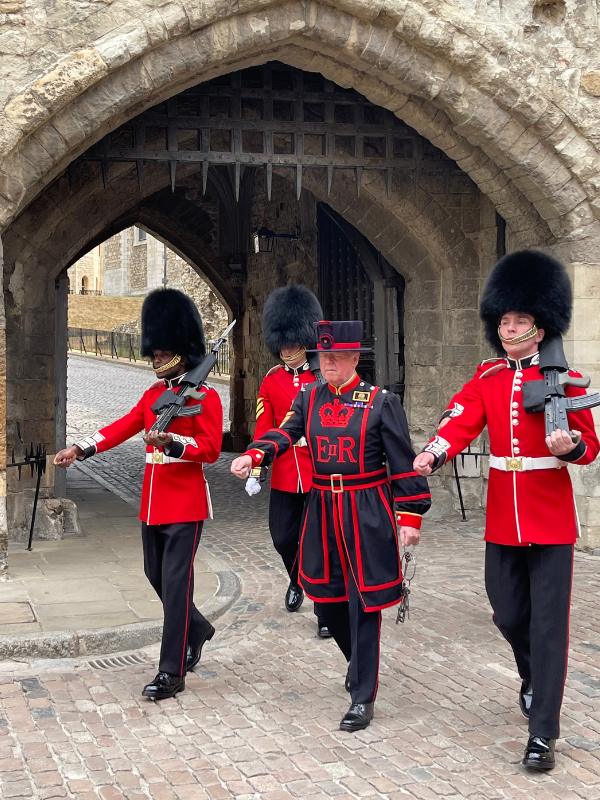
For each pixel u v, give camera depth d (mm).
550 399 3881
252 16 6914
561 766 3791
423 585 6668
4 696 4570
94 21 6574
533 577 3992
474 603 6184
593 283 7914
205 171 8078
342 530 4227
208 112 8039
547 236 8273
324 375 4320
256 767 3783
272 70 8383
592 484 7898
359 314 10383
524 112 7543
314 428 4344
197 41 6824
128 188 9453
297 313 5957
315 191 9352
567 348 7957
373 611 4188
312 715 4332
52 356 8750
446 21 7277
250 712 4375
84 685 4734
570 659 5070
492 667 4969
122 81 6703
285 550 5883
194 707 4438
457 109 7520
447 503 9500
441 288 9617
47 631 5293
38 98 6438
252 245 14906
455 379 9586
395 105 7852
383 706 4434
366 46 7211
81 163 8461
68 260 9477
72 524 8383
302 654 5242
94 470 13273
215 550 7973
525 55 7543
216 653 5281
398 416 4254
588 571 7164
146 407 4793
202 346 4906
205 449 4602
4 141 6410
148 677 4863
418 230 9320
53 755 3900
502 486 4051
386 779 3674
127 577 6668
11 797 3525
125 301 43188
